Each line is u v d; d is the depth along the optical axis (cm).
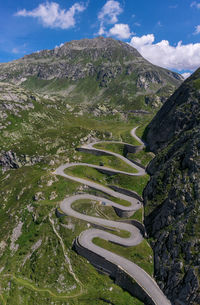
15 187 12706
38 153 16925
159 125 13300
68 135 19100
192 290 5366
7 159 16650
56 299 6562
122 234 7762
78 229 8194
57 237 8250
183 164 7894
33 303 6625
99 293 6425
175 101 12825
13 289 7144
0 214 11331
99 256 6925
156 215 7800
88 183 10906
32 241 8619
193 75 12875
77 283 6850
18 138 19112
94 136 18738
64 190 10581
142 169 11556
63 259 7525
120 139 17012
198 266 5525
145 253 6912
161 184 8400
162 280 6109
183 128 10769
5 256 8681
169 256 6291
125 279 6381
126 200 9400
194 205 6506
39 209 9625
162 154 10381
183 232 6278
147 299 5872
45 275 7325
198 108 10525
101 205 9131
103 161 12862
